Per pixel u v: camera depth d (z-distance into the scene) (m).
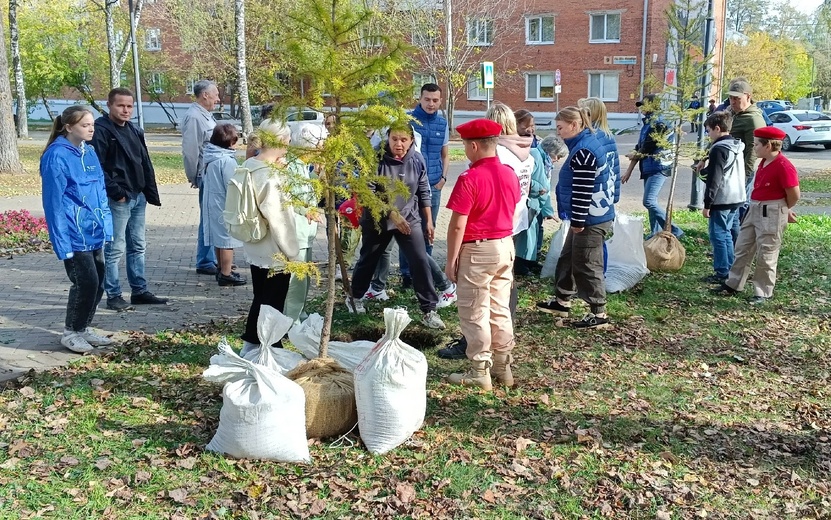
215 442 4.44
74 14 42.72
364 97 4.45
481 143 5.30
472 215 5.34
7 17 40.62
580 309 7.73
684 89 9.59
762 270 8.02
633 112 42.50
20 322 7.15
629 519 3.94
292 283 6.04
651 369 6.11
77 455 4.39
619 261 8.77
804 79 61.72
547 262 8.88
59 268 9.62
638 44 41.56
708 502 4.11
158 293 8.31
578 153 6.70
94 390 5.39
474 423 4.97
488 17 36.41
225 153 8.41
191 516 3.80
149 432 4.73
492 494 4.08
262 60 32.09
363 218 6.77
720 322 7.40
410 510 3.91
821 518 4.00
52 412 5.00
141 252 7.74
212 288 8.62
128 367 5.92
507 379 5.67
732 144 8.33
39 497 3.90
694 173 13.07
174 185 19.58
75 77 42.62
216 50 35.22
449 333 6.81
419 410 4.65
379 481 4.19
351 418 4.71
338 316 7.26
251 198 5.48
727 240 8.66
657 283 8.80
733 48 41.41
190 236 12.07
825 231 12.21
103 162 7.14
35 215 14.55
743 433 4.95
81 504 3.87
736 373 6.05
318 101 4.49
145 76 43.72
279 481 4.15
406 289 8.29
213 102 9.11
